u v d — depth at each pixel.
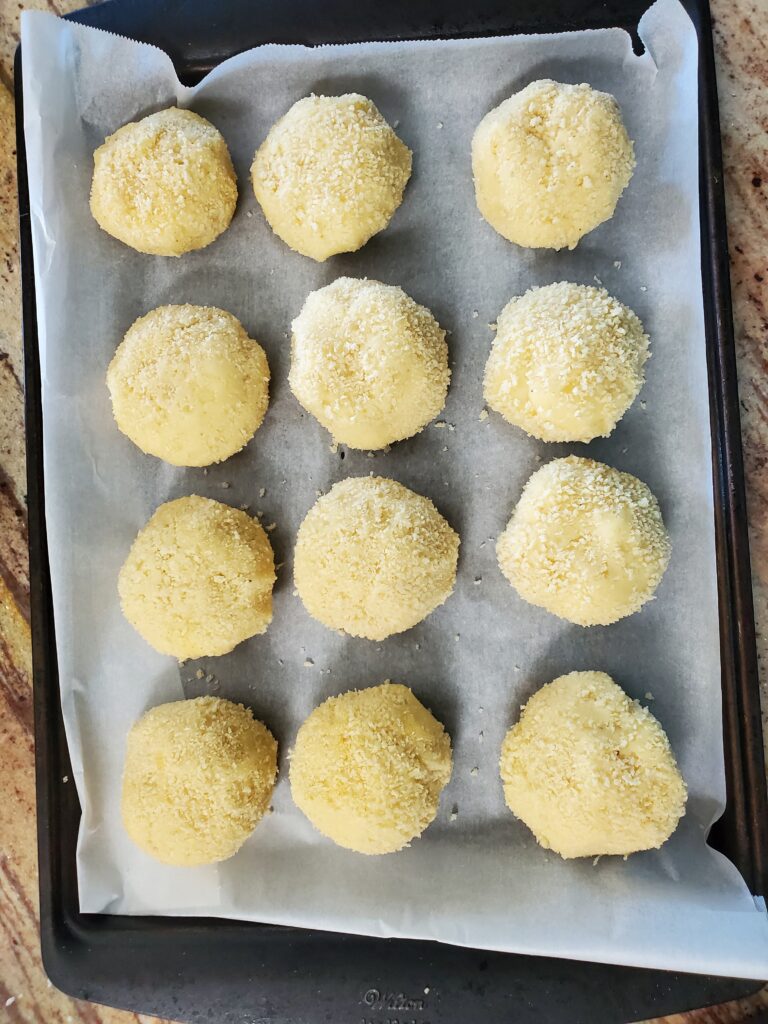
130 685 0.30
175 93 0.30
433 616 0.29
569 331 0.27
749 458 0.29
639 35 0.28
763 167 0.29
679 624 0.28
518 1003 0.27
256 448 0.30
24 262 0.30
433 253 0.30
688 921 0.26
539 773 0.27
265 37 0.30
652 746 0.27
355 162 0.28
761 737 0.27
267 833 0.29
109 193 0.29
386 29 0.30
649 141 0.29
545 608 0.28
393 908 0.28
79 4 0.31
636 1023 0.29
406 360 0.28
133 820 0.28
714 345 0.28
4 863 0.31
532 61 0.29
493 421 0.30
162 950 0.29
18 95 0.31
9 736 0.32
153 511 0.30
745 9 0.29
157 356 0.28
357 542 0.27
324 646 0.30
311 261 0.30
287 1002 0.28
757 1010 0.29
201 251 0.31
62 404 0.30
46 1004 0.31
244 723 0.29
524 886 0.28
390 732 0.27
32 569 0.30
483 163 0.28
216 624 0.28
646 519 0.27
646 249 0.29
